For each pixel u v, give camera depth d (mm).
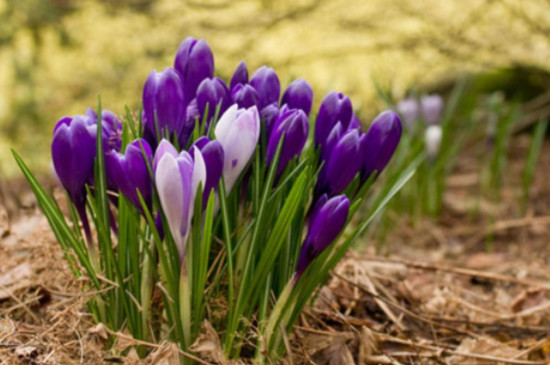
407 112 1140
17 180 1344
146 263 588
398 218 1130
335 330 688
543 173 1456
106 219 578
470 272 811
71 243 580
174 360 578
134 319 593
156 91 570
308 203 627
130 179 550
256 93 589
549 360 709
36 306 687
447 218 1202
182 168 535
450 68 1901
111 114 616
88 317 641
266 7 1552
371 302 749
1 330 634
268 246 573
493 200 1250
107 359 602
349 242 601
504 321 786
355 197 610
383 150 595
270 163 581
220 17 1565
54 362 600
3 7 1458
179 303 575
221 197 567
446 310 792
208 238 560
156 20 1549
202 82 586
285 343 598
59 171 574
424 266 811
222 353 593
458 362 701
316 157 600
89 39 1564
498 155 1213
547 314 786
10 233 772
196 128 569
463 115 1347
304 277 591
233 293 603
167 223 557
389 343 701
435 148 1118
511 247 1074
